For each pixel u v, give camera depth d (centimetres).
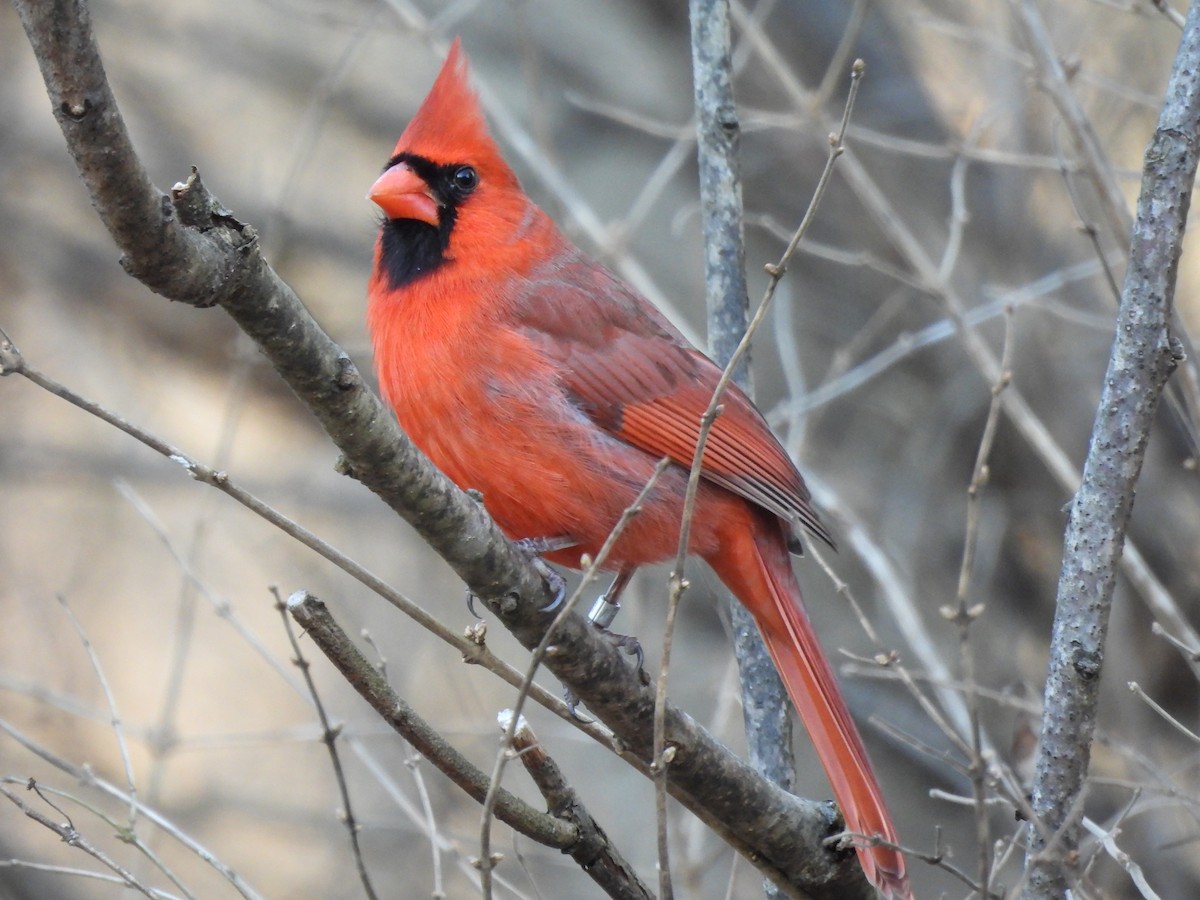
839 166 1057
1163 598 689
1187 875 920
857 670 742
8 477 1369
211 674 1432
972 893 571
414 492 495
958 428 1126
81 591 1429
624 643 588
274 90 1363
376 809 1202
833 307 1179
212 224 433
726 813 565
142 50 1374
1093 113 1089
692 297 1161
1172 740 988
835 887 587
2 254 1388
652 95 1216
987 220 1121
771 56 890
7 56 1401
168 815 1138
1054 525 1109
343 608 1208
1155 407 534
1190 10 539
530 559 535
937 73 1199
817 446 1156
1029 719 668
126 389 1383
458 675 1187
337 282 1342
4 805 1117
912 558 1086
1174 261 531
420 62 1328
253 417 1412
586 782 1065
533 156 941
